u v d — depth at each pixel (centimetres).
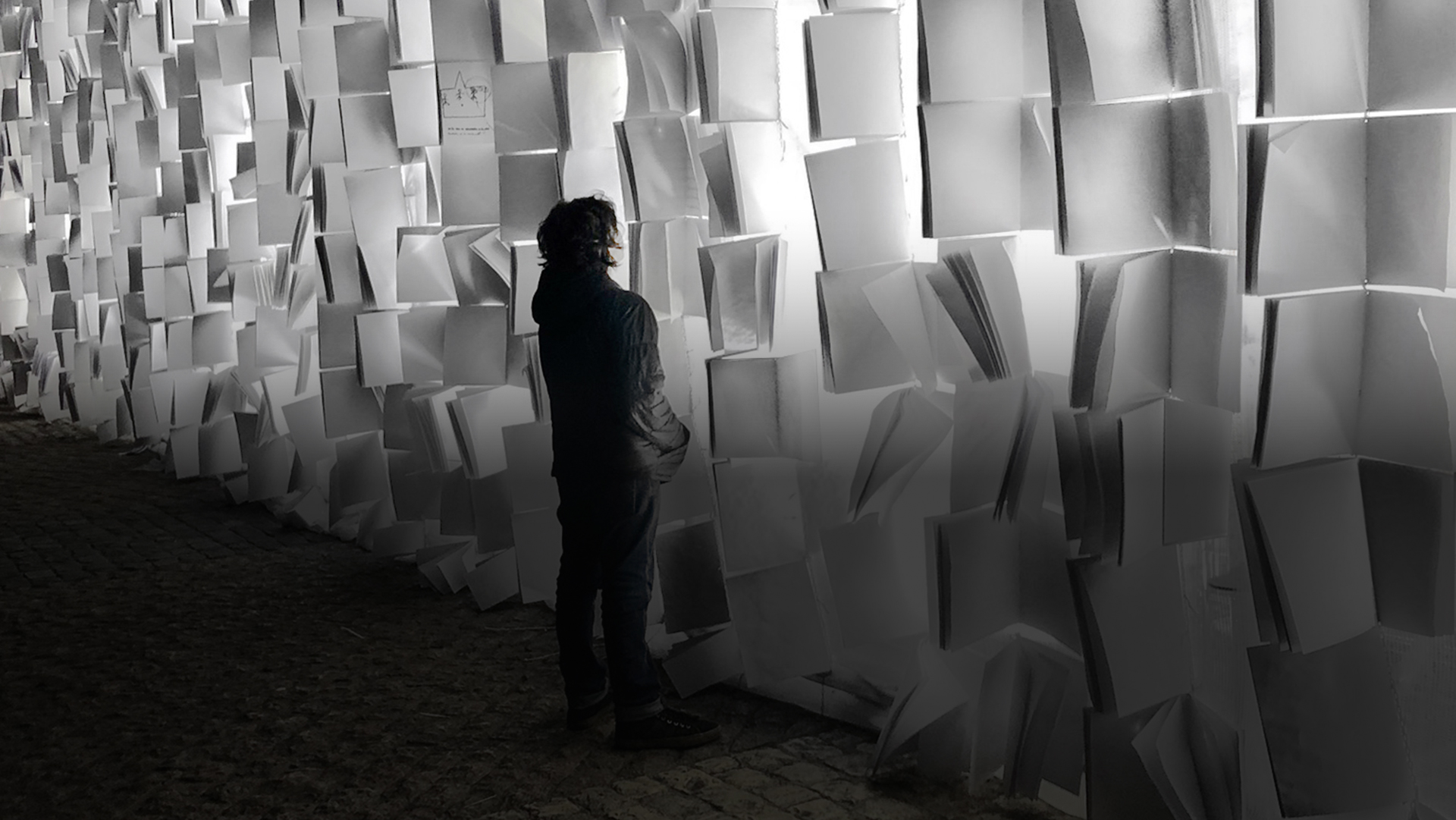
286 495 736
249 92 701
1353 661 264
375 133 556
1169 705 303
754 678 402
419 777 373
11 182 1205
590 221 379
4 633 528
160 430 903
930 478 367
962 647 337
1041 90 312
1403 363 247
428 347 555
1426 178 238
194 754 395
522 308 482
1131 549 288
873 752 379
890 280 348
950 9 310
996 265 321
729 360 385
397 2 521
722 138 377
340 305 602
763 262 383
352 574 614
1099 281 287
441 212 513
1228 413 290
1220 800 296
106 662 488
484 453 531
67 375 1104
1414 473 250
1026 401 325
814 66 340
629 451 376
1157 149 282
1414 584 254
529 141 467
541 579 517
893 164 347
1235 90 275
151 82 823
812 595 398
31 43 1131
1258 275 247
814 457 393
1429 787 266
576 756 386
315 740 404
